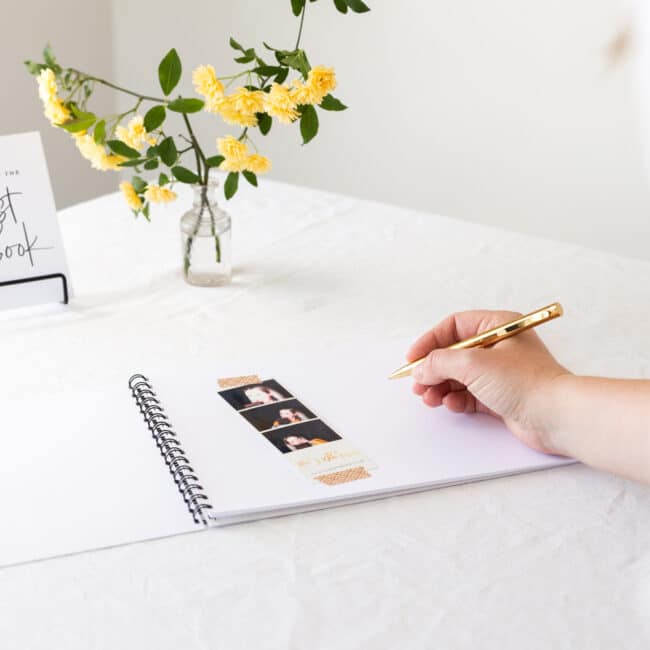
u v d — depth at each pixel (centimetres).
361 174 259
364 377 96
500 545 73
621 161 227
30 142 105
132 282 116
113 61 266
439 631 65
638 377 99
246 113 102
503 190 244
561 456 84
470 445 85
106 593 67
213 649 62
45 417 87
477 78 234
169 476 79
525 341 90
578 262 126
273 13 247
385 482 79
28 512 74
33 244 107
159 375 94
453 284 119
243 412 88
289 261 124
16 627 64
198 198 113
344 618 65
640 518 77
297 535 74
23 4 232
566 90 226
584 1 216
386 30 238
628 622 66
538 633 65
